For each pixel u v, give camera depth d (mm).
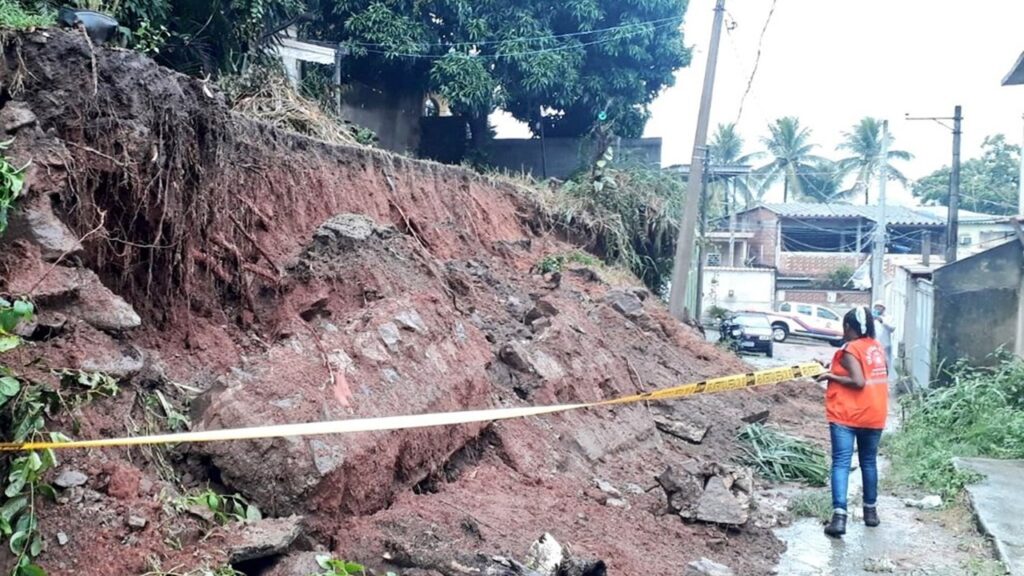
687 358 12992
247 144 7969
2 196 4137
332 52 17531
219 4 11172
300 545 4363
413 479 5594
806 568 6391
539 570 4641
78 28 5410
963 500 8289
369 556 4539
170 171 5660
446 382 6324
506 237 14664
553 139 24109
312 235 8062
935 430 11453
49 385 3977
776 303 39125
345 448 4895
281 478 4574
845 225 43938
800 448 9914
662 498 7207
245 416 4734
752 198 50062
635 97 23188
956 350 15141
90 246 5168
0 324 3734
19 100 4871
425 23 21203
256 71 11703
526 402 7680
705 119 16234
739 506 6922
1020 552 6516
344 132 12578
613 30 22250
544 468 6973
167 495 4141
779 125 49625
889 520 7824
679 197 20641
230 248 6477
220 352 5957
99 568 3617
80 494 3822
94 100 5199
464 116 23438
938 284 15258
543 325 9445
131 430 4402
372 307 6543
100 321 4578
